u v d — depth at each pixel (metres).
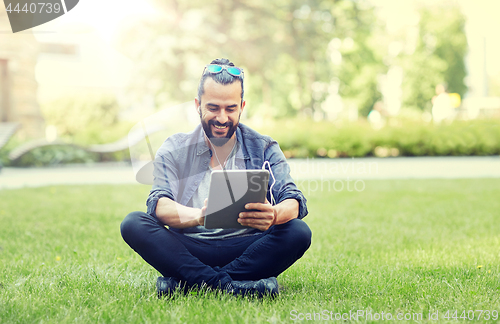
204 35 23.17
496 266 2.91
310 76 27.20
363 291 2.31
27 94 17.77
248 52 24.12
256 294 2.10
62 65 17.92
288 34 24.33
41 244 3.75
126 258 3.20
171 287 2.16
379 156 16.34
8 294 2.21
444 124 16.83
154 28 22.80
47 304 2.05
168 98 24.48
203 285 2.09
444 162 14.16
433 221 4.96
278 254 2.10
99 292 2.27
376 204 6.36
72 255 3.32
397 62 34.59
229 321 1.78
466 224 4.78
